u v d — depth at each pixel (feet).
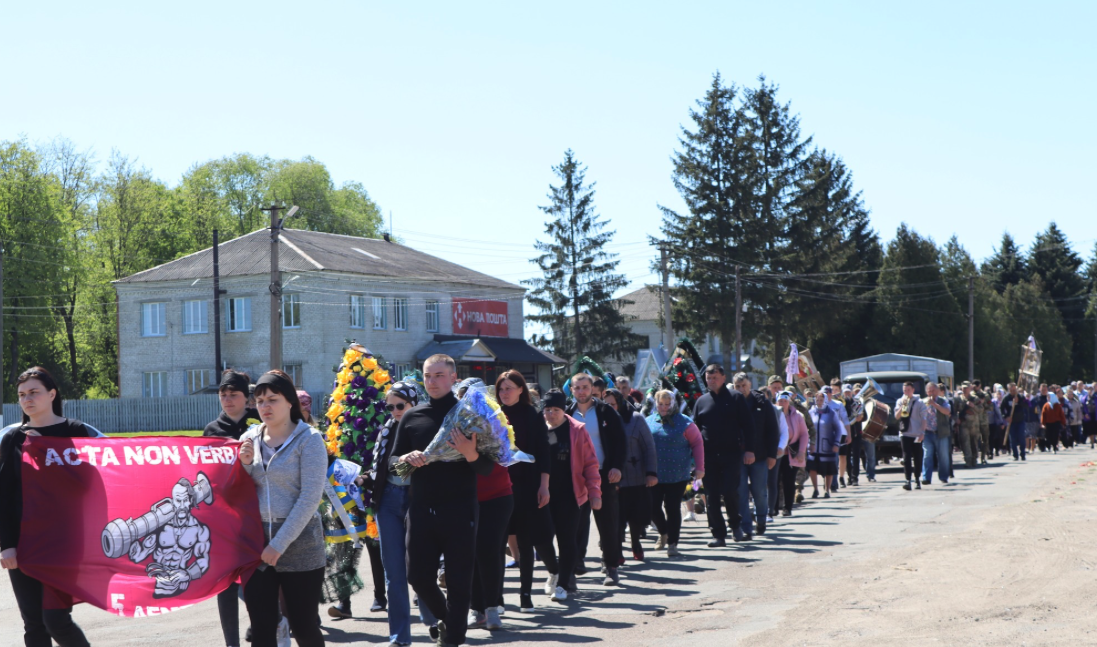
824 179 199.41
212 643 26.35
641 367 82.02
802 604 28.86
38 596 19.85
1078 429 115.85
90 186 215.10
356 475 27.66
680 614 28.50
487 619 27.04
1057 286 315.78
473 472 23.18
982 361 229.25
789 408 53.11
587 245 212.43
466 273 193.36
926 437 65.36
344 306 160.76
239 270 162.81
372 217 254.06
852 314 212.84
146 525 19.53
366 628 27.84
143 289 171.83
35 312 195.42
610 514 33.76
